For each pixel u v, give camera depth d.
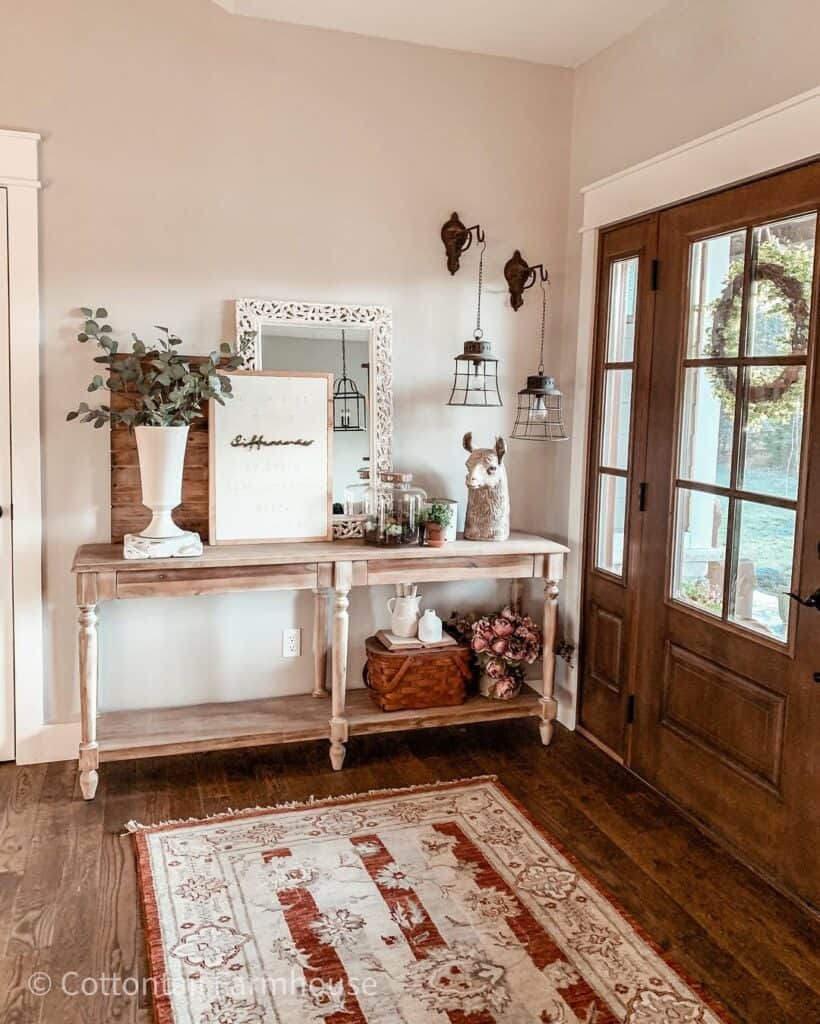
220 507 3.09
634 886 2.41
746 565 2.57
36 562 3.01
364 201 3.28
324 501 3.21
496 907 2.28
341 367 3.28
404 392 3.40
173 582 2.81
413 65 3.29
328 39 3.18
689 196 2.75
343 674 3.04
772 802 2.45
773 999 1.97
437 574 3.11
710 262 2.70
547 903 2.30
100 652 3.13
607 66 3.27
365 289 3.31
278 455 3.15
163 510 2.88
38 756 3.09
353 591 3.43
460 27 3.13
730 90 2.59
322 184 3.22
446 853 2.54
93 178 2.96
